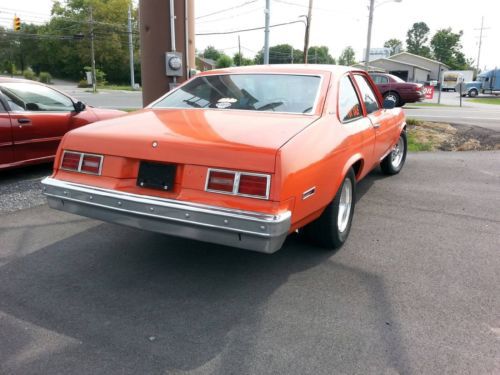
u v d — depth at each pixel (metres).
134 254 3.75
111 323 2.74
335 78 3.90
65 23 78.56
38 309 2.89
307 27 25.59
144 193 2.94
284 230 2.63
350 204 3.99
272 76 3.96
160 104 4.06
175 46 7.21
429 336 2.64
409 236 4.24
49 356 2.43
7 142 5.70
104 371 2.31
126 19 76.56
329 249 3.84
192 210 2.72
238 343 2.55
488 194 5.75
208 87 4.07
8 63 87.44
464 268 3.57
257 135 2.89
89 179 3.14
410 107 25.39
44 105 6.26
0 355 2.43
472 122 15.11
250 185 2.64
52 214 4.71
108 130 3.21
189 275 3.39
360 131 3.99
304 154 2.87
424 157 8.44
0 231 4.21
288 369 2.34
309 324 2.75
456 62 107.06
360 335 2.64
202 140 2.83
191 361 2.39
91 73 56.84
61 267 3.50
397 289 3.21
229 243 2.70
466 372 2.33
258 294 3.11
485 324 2.77
